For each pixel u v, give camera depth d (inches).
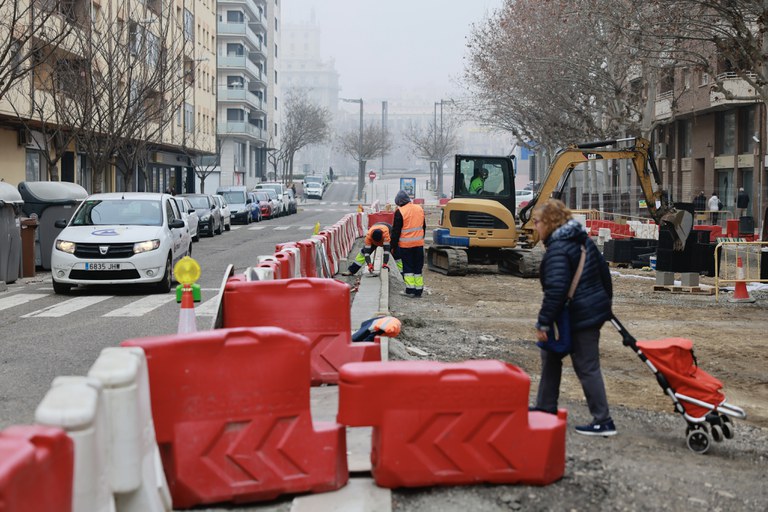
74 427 161.8
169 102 1659.7
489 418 237.5
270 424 227.9
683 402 294.5
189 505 222.1
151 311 591.2
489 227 938.7
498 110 1993.1
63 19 1232.2
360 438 285.4
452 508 223.3
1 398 342.0
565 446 266.2
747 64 915.4
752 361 481.4
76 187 938.7
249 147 4128.9
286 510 224.8
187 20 2409.0
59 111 1327.5
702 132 1979.6
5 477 127.8
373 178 3179.1
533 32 1669.5
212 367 224.1
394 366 235.9
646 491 241.8
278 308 368.2
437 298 730.2
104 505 172.1
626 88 1545.3
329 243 805.9
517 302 713.6
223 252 1151.0
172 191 2250.2
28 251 861.8
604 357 479.8
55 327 522.9
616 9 1056.2
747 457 291.1
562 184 967.0
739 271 744.3
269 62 4707.2
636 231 1346.0
